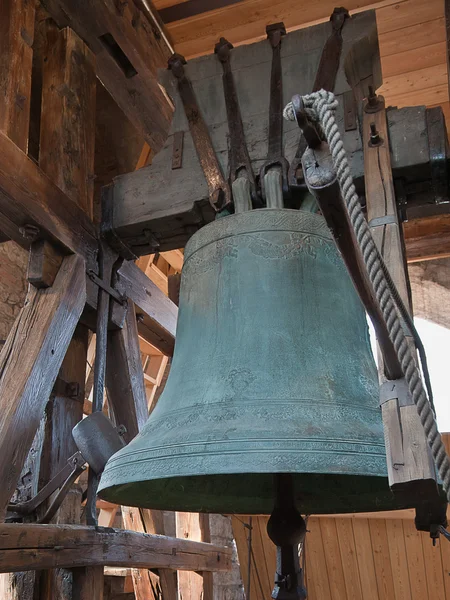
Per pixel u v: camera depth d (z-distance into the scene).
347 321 1.93
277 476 2.12
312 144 1.09
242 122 2.57
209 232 2.08
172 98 2.77
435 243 5.77
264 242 1.98
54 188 2.52
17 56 2.56
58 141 2.74
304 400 1.65
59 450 2.59
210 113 2.67
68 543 2.21
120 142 4.18
